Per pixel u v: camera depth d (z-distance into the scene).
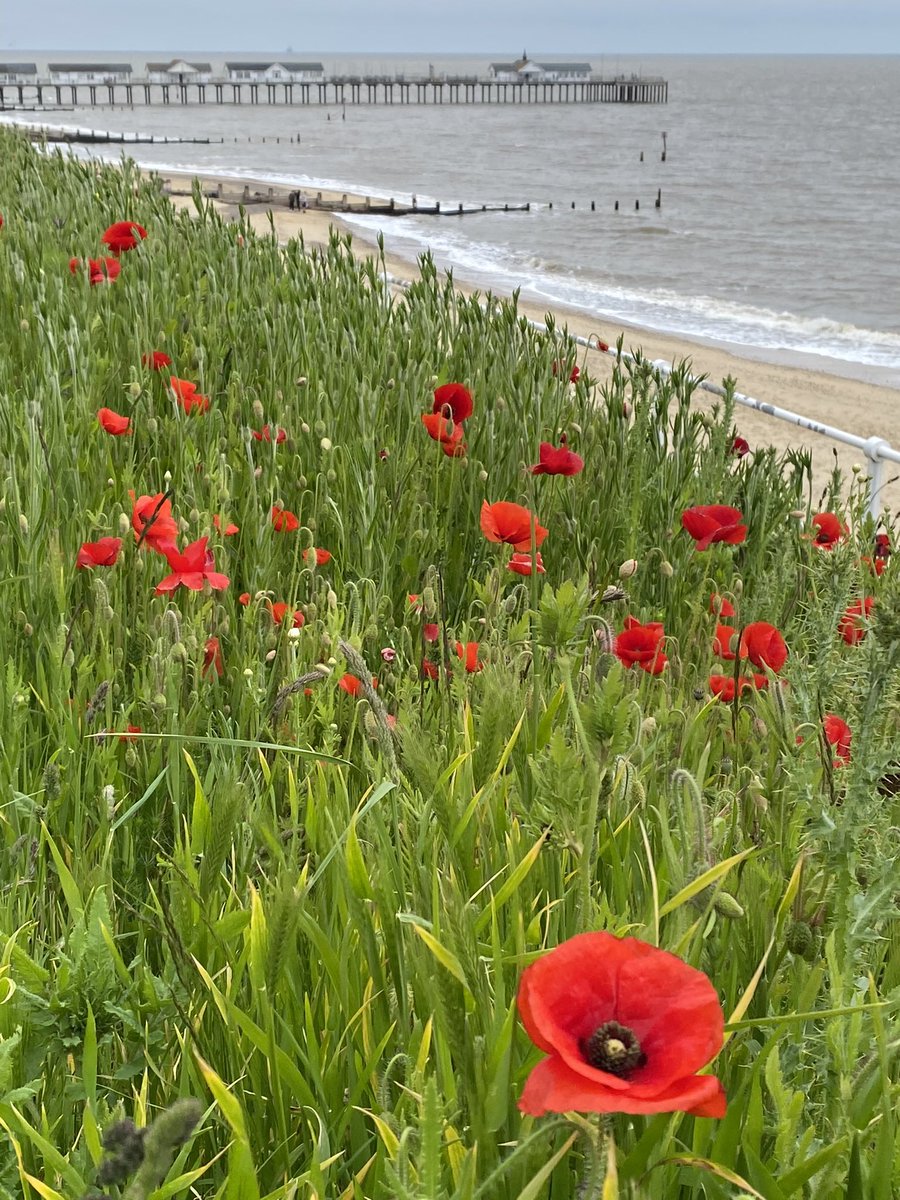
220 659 2.94
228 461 4.83
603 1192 1.07
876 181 61.09
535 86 164.25
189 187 49.31
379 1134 1.42
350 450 4.86
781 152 78.88
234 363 6.38
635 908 1.89
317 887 1.96
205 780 2.42
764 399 17.91
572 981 1.08
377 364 6.18
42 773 2.69
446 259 33.69
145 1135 1.04
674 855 1.59
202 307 7.22
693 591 4.25
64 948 1.97
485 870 1.90
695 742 2.39
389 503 4.45
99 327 6.41
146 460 4.87
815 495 10.80
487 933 1.76
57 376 4.81
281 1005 1.75
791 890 1.62
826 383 19.77
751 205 51.28
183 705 2.62
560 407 5.91
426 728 2.50
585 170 67.31
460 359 6.53
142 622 3.15
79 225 10.23
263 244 9.80
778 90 193.00
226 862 2.24
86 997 1.72
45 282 6.85
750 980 1.68
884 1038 1.36
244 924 1.79
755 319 27.31
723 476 5.08
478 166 70.25
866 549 3.71
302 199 43.75
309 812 2.08
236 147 85.12
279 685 2.85
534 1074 1.01
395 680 2.71
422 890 1.68
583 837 1.42
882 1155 1.33
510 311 6.39
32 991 1.73
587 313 26.47
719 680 2.71
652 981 1.08
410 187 57.56
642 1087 0.98
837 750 2.14
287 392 5.79
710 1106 1.03
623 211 49.12
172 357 6.12
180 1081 1.71
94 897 1.78
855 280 33.38
